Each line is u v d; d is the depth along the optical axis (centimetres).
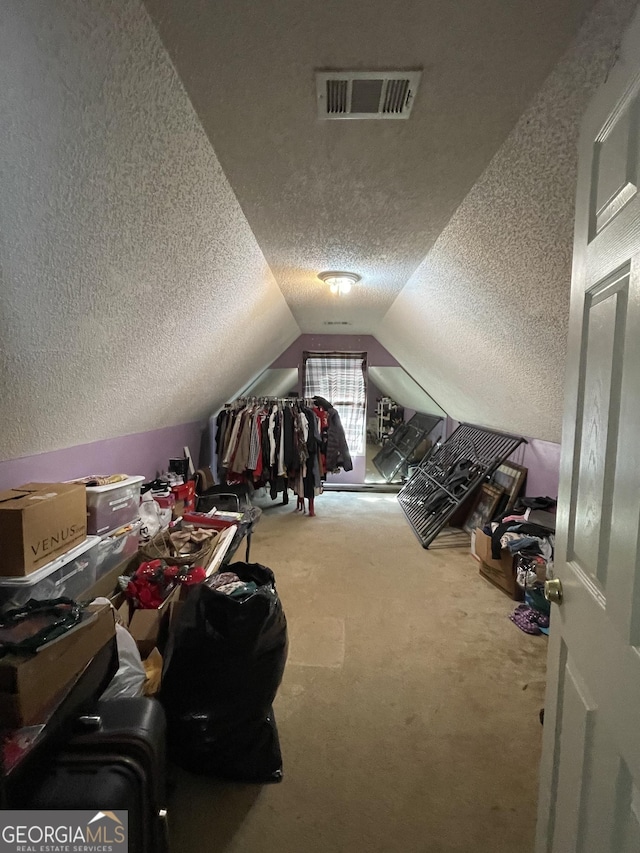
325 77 97
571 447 97
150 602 172
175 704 130
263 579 167
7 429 142
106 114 87
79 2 66
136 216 117
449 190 148
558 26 82
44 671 93
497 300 194
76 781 88
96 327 142
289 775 140
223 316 237
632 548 67
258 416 399
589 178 88
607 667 74
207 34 85
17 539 125
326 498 498
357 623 230
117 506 184
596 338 84
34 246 95
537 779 140
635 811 64
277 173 138
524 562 237
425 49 89
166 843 102
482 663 197
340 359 528
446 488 390
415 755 148
